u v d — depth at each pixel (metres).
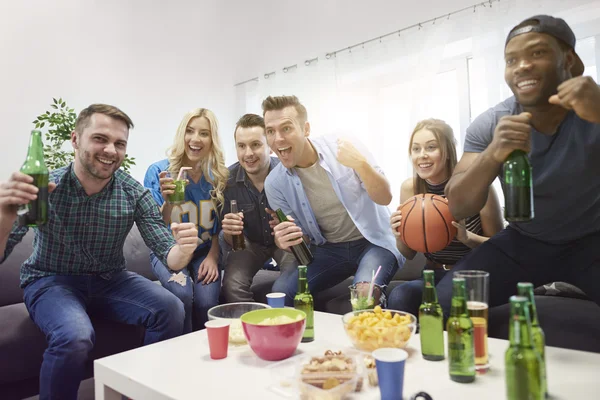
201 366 1.07
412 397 0.81
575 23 2.54
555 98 1.13
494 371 0.97
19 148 2.97
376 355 0.87
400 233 1.69
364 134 3.43
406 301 1.70
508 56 1.28
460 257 1.83
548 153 1.38
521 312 0.73
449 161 1.92
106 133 1.59
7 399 1.61
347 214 2.05
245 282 2.14
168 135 3.72
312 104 3.67
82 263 1.70
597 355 1.03
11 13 2.97
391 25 3.23
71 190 1.65
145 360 1.12
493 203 1.80
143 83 3.57
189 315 2.01
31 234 2.16
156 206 1.88
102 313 1.76
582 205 1.38
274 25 3.89
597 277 1.40
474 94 2.91
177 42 3.77
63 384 1.38
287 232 1.73
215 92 4.03
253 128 2.21
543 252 1.50
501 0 2.73
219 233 2.37
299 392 0.87
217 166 2.30
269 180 2.13
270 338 1.07
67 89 3.19
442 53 3.00
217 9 4.02
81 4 3.26
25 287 1.70
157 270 2.17
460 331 0.92
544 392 0.78
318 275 2.02
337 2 3.49
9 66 2.95
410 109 3.15
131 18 3.51
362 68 3.40
